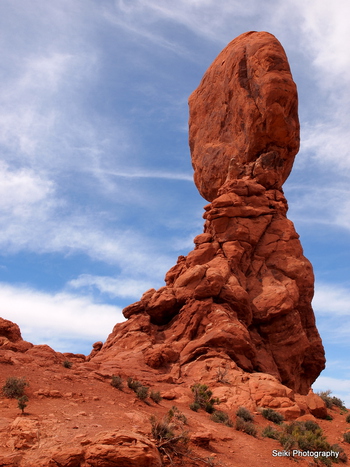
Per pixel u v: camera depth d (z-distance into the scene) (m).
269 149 41.19
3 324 25.44
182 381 26.09
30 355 23.69
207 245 35.72
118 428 14.54
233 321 30.56
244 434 19.20
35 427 13.38
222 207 37.06
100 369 25.88
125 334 32.12
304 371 36.22
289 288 34.69
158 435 14.19
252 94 41.66
